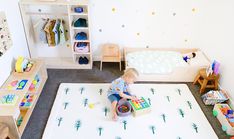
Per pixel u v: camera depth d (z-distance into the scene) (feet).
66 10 10.09
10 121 6.71
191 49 11.10
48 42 10.03
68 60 11.02
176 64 9.95
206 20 10.22
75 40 10.21
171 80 9.95
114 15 10.30
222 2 9.07
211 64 9.11
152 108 8.41
